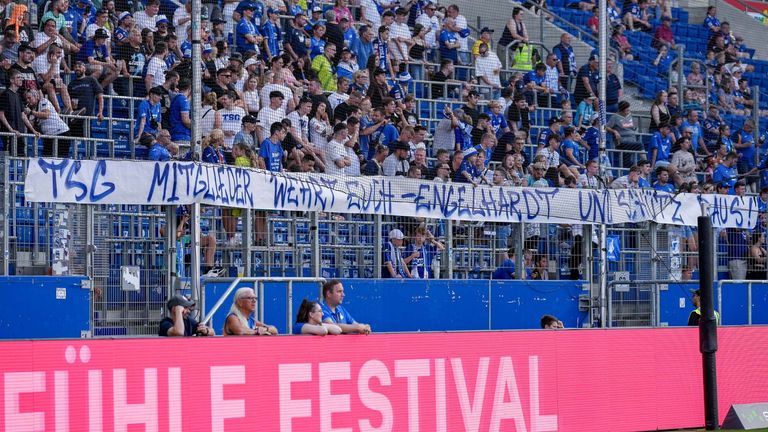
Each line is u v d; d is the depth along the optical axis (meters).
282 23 41.88
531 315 32.84
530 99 44.66
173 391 19.95
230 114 33.28
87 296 26.03
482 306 31.94
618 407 25.70
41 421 18.62
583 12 56.31
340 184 28.45
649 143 45.06
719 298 34.75
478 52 45.22
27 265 26.97
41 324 25.44
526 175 37.66
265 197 26.70
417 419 22.73
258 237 29.14
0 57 31.91
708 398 26.55
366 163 34.50
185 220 27.97
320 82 38.50
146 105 32.66
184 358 20.11
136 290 26.75
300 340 21.44
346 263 31.17
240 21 38.47
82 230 26.89
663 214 34.19
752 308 36.25
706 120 47.62
